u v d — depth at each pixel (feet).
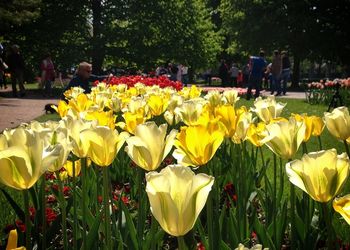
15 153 4.82
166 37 124.06
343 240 10.68
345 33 135.95
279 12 135.23
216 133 5.91
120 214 9.12
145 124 5.88
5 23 97.04
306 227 8.80
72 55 114.73
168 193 3.94
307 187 5.21
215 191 9.34
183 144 5.97
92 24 122.62
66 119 7.93
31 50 116.47
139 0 119.96
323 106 60.23
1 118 43.16
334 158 5.12
